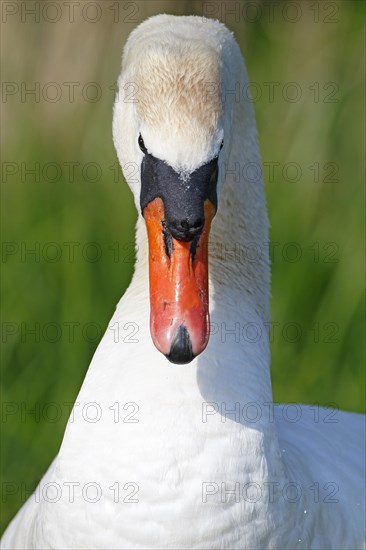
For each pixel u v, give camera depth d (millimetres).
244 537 4918
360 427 6504
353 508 5594
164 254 4684
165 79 4766
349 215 10242
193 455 4859
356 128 10664
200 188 4633
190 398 4898
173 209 4613
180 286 4617
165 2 11102
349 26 11305
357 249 9836
